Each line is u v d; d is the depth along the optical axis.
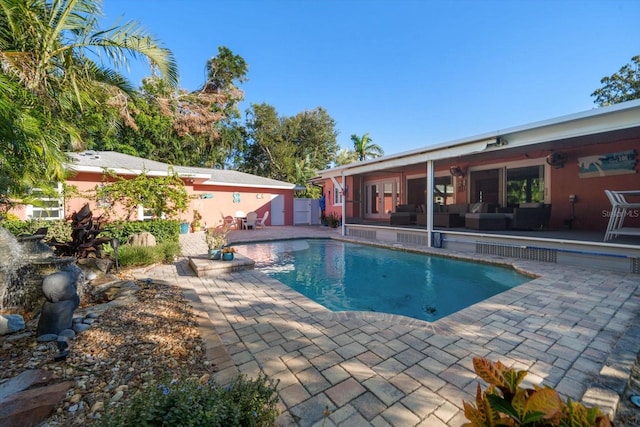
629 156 7.30
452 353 2.71
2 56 3.56
